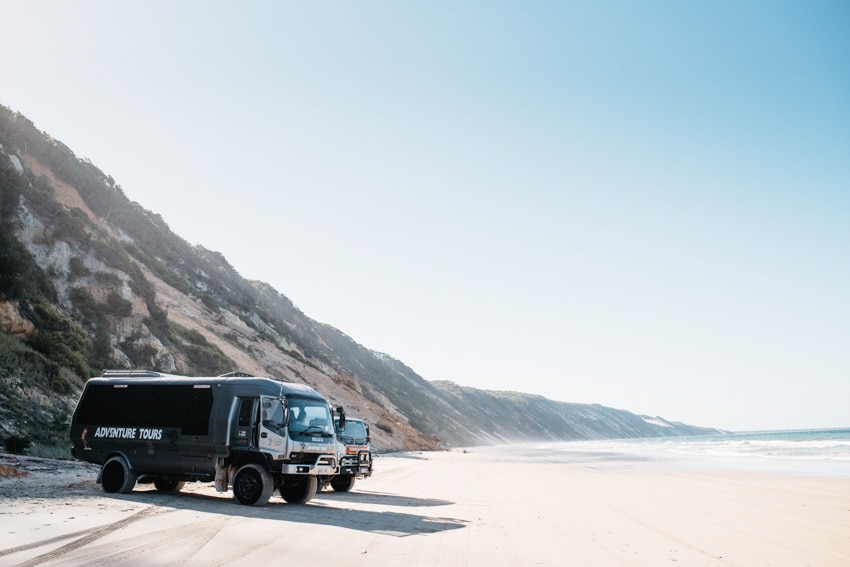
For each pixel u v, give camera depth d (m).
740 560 10.45
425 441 93.94
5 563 7.79
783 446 86.25
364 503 17.52
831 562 10.58
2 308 29.69
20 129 54.34
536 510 17.25
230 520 12.28
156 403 16.44
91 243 43.72
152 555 8.59
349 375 109.12
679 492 24.34
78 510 12.43
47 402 26.73
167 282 69.88
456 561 9.27
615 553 10.62
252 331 78.31
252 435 15.06
